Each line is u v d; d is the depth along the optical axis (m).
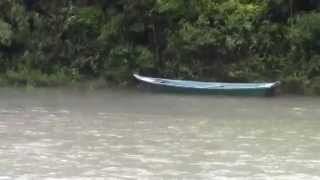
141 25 40.56
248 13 40.31
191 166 21.06
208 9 40.38
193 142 24.61
